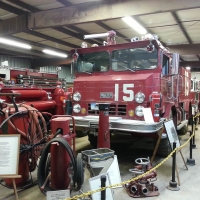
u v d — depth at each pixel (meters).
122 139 6.99
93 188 2.69
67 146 2.93
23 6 7.15
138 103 4.34
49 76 9.09
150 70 4.57
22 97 5.50
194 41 11.43
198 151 5.61
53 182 3.08
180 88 6.43
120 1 6.54
